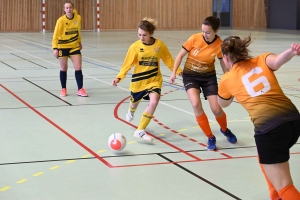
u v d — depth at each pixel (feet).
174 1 102.73
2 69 40.24
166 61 19.19
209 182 14.24
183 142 18.72
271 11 109.70
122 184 14.03
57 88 31.17
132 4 100.12
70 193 13.28
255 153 17.30
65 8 27.40
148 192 13.41
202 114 17.52
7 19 91.30
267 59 11.76
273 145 10.96
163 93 29.71
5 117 22.62
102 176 14.70
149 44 18.70
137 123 21.67
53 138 19.04
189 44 17.88
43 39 74.84
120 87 31.99
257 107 11.41
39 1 92.53
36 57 49.83
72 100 27.09
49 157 16.57
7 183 14.02
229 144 18.48
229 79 12.12
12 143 18.26
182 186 13.88
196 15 104.83
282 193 10.91
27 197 12.96
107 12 98.48
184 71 18.37
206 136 19.61
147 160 16.35
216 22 17.35
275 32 92.73
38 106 25.29
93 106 25.45
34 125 21.13
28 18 92.53
